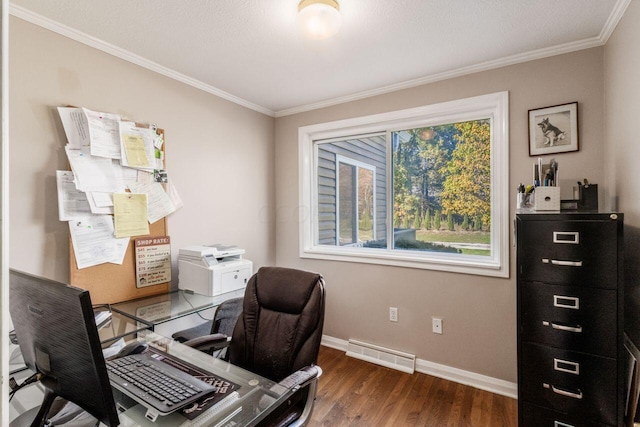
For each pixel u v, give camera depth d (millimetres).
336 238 3188
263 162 3189
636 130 1440
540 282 1572
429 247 2668
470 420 1928
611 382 1416
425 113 2500
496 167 2279
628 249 1536
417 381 2375
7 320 403
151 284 2162
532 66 2088
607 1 1543
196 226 2527
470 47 1998
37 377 951
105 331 1619
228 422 935
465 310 2350
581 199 1775
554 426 1542
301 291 1537
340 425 1886
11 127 1595
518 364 1635
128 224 2027
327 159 3229
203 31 1817
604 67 1873
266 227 3223
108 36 1870
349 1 1535
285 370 1452
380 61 2188
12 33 1591
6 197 406
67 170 1774
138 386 1018
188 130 2469
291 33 1839
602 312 1435
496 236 2334
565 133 1982
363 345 2762
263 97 2873
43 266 1695
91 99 1897
